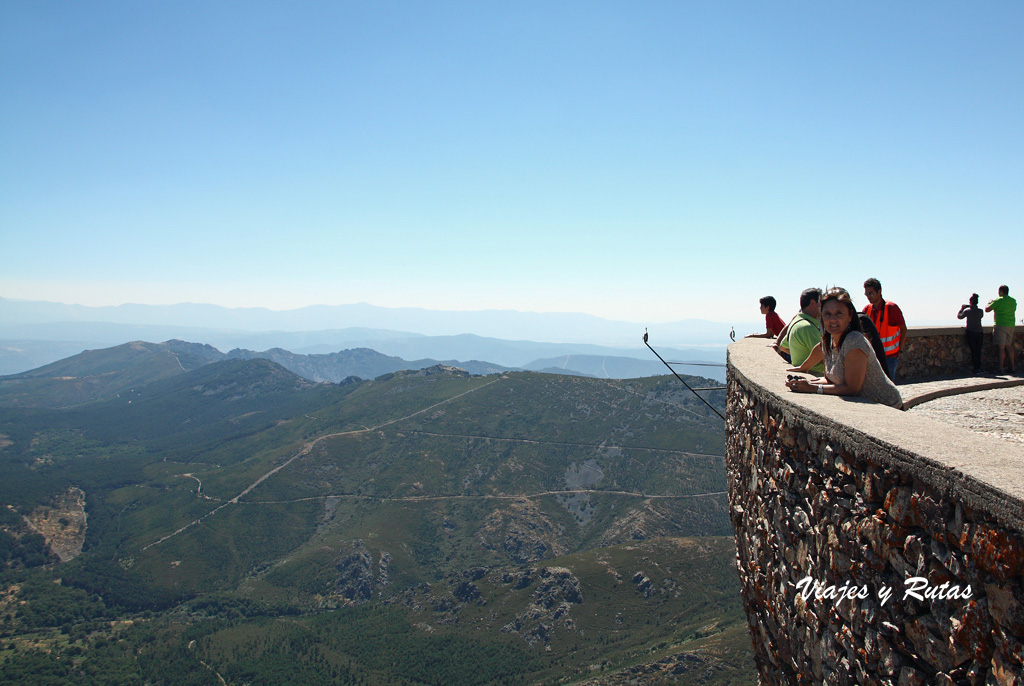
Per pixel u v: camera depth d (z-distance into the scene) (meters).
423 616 179.50
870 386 5.34
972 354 14.11
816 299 7.54
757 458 7.00
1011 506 2.52
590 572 174.25
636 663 122.31
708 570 170.38
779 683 6.62
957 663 2.98
